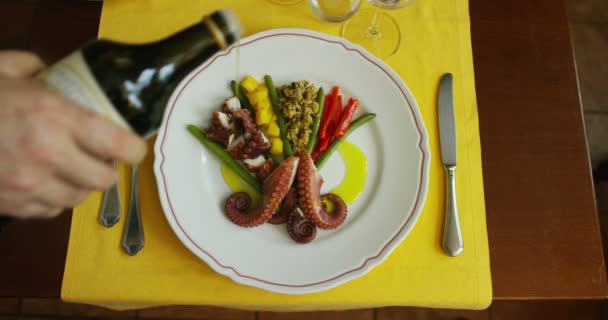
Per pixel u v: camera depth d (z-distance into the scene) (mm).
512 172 798
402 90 810
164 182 730
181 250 740
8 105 347
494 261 746
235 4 888
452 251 738
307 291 681
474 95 840
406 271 740
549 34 881
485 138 821
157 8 873
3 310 1548
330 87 846
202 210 744
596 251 747
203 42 538
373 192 785
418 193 750
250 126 777
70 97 473
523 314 1536
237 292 727
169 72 556
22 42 870
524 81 854
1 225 612
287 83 842
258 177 781
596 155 1744
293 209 743
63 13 874
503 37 881
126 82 522
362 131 821
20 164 362
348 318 1566
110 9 865
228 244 720
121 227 745
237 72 827
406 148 788
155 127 629
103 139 379
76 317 1546
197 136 779
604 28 1857
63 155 370
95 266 725
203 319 1557
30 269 727
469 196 779
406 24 889
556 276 735
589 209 773
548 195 783
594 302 1526
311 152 809
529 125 827
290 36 838
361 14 910
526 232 761
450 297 728
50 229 749
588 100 1805
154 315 1554
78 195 439
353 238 735
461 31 879
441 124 820
